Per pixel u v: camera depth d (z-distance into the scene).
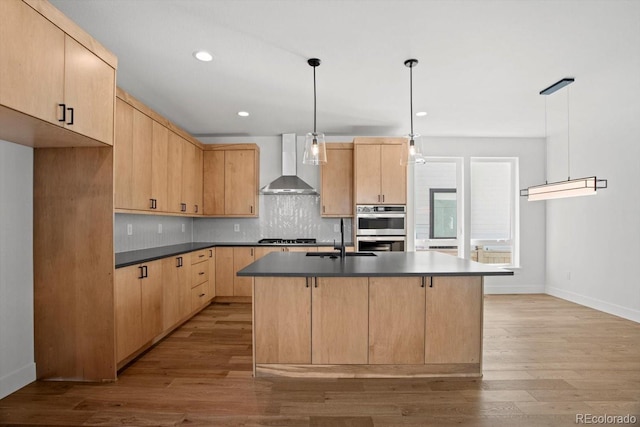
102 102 2.44
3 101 1.67
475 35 2.55
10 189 2.41
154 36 2.57
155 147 3.74
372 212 5.02
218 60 2.95
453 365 2.71
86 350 2.59
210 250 4.89
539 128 5.18
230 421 2.11
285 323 2.70
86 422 2.09
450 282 2.70
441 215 5.78
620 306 4.36
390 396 2.41
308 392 2.47
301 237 5.62
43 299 2.59
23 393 2.41
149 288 3.20
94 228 2.58
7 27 1.69
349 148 5.27
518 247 5.78
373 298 2.69
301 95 3.78
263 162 5.62
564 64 3.04
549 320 4.21
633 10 2.23
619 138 4.38
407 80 3.39
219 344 3.41
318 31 2.50
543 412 2.21
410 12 2.26
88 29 2.47
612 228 4.48
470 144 5.73
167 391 2.47
